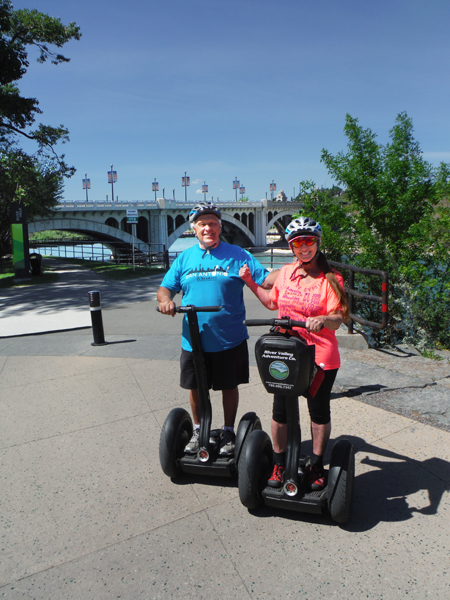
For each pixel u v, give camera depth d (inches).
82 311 396.8
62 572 88.2
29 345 278.4
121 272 795.4
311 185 320.2
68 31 921.5
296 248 96.3
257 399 172.2
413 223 292.2
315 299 98.4
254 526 99.7
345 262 304.7
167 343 270.5
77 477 122.7
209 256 113.3
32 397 185.2
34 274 781.9
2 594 82.9
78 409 170.7
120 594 82.1
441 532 95.1
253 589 81.8
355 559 88.1
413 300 269.6
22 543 97.1
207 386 114.0
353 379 184.4
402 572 84.3
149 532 99.0
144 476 122.2
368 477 116.1
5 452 138.0
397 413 153.4
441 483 112.6
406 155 303.0
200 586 83.0
